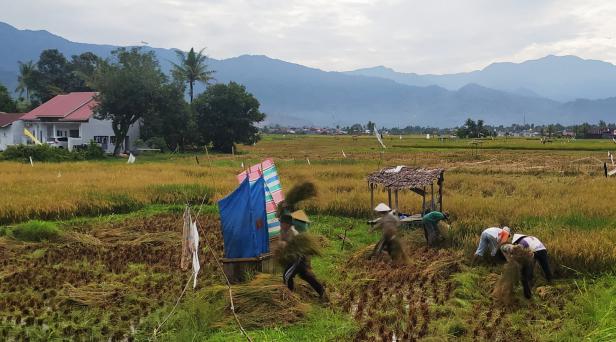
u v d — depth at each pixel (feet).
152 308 27.81
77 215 57.67
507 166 110.73
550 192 62.90
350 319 26.00
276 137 392.06
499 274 32.81
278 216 31.24
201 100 189.78
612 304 25.49
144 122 166.50
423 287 31.32
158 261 38.34
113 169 97.19
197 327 24.70
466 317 26.25
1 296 30.04
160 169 97.14
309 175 86.38
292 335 24.07
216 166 109.29
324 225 51.19
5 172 90.38
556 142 237.25
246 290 27.58
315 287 28.73
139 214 58.75
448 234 41.81
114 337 24.36
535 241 31.45
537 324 25.31
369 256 37.52
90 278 33.63
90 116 167.84
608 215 45.24
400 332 24.30
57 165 107.04
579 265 32.86
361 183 73.41
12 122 177.99
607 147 181.68
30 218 54.34
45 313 27.37
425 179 44.60
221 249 41.88
